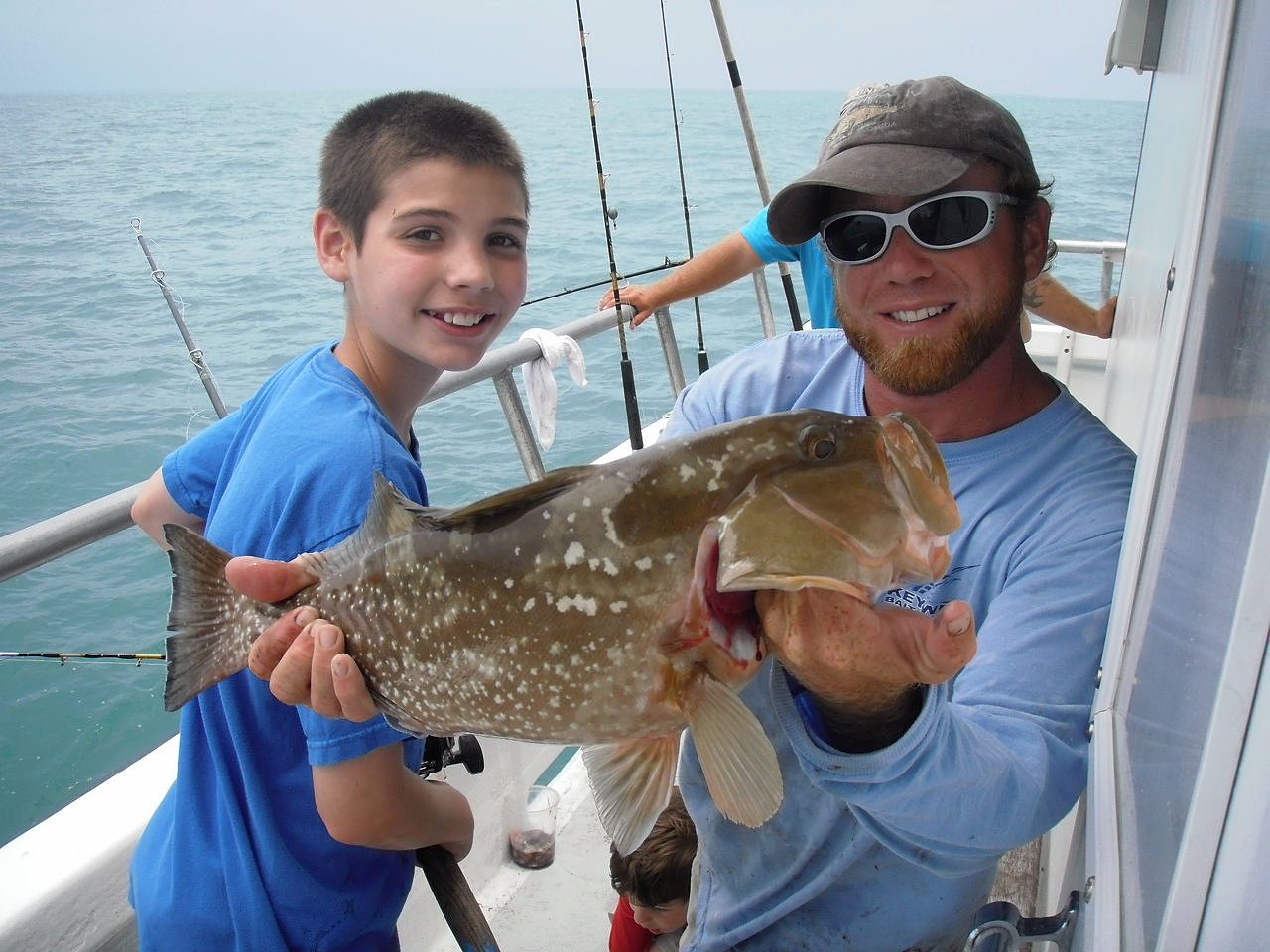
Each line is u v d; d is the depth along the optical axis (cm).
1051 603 156
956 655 108
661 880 240
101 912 211
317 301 1485
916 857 146
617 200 2294
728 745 128
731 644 131
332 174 194
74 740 566
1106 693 137
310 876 174
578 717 142
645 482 134
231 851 173
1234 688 66
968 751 127
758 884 184
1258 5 91
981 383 179
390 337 191
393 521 151
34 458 916
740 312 1259
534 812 308
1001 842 138
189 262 1798
